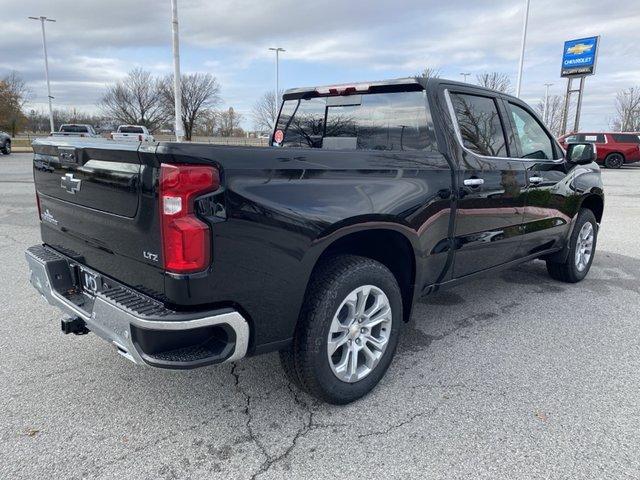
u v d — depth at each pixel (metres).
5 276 5.21
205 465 2.35
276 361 3.41
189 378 3.15
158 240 2.16
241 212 2.21
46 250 3.16
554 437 2.58
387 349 3.01
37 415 2.72
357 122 3.76
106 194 2.41
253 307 2.34
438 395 2.98
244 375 3.20
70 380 3.10
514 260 4.25
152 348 2.19
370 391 3.00
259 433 2.60
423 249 3.11
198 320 2.16
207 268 2.15
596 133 24.78
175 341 2.22
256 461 2.38
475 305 4.59
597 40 29.92
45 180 3.03
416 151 3.13
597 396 2.98
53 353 3.46
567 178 4.67
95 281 2.71
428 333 3.93
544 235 4.48
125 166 2.26
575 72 31.12
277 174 2.35
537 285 5.22
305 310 2.61
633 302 4.69
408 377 3.21
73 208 2.74
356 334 2.82
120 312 2.22
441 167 3.21
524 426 2.67
